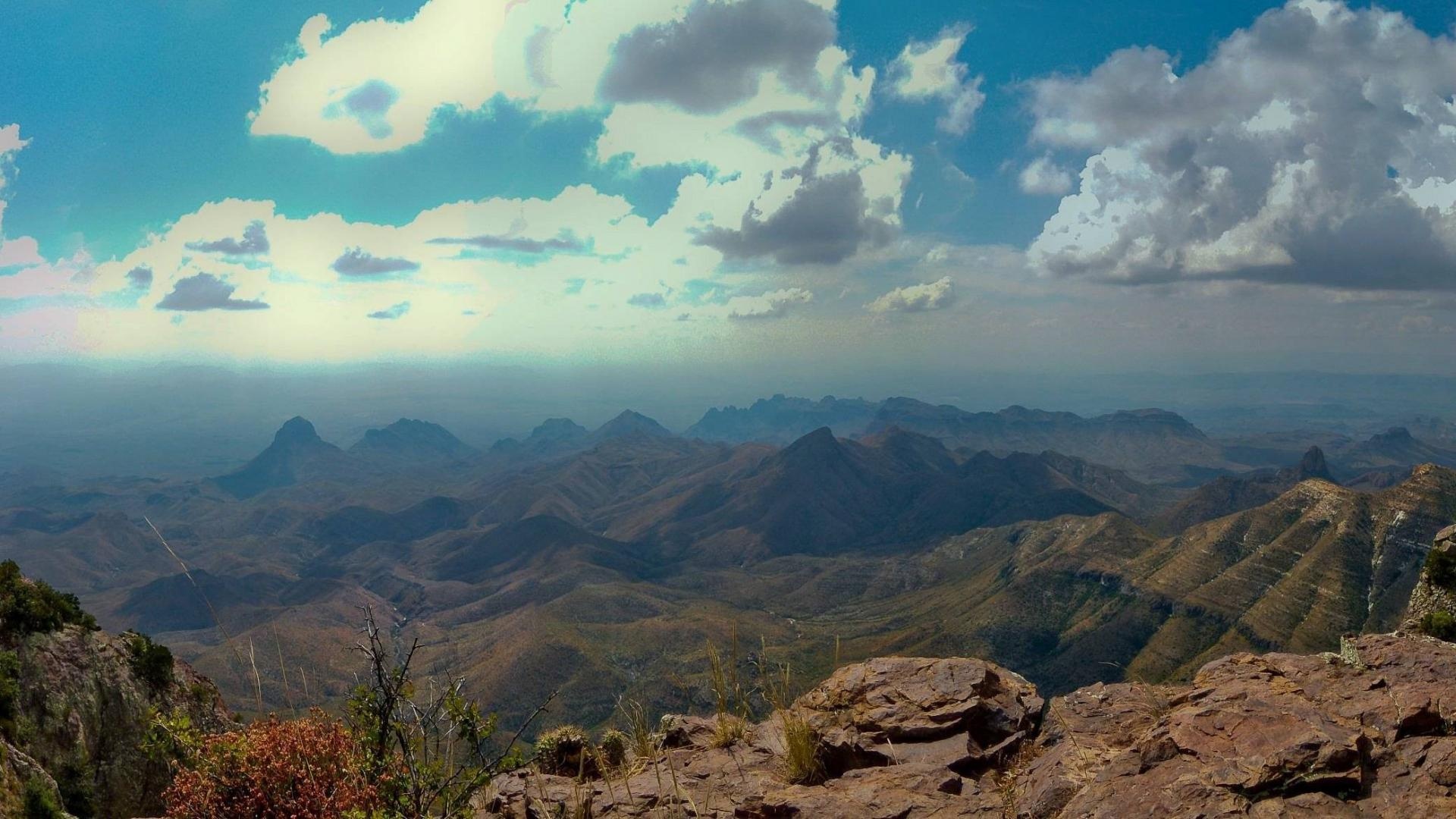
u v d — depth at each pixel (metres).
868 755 10.14
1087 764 8.30
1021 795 8.31
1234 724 7.65
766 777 9.99
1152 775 7.38
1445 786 6.29
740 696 10.62
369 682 8.91
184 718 10.22
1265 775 6.79
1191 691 9.34
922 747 10.18
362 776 9.19
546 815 8.85
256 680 8.77
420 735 8.85
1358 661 8.78
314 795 8.92
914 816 8.32
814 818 8.48
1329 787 6.61
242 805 9.12
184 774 9.55
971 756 9.70
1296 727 7.32
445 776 8.73
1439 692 7.52
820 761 9.97
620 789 9.96
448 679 8.89
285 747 9.20
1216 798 6.70
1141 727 9.13
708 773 10.27
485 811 10.09
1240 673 9.45
